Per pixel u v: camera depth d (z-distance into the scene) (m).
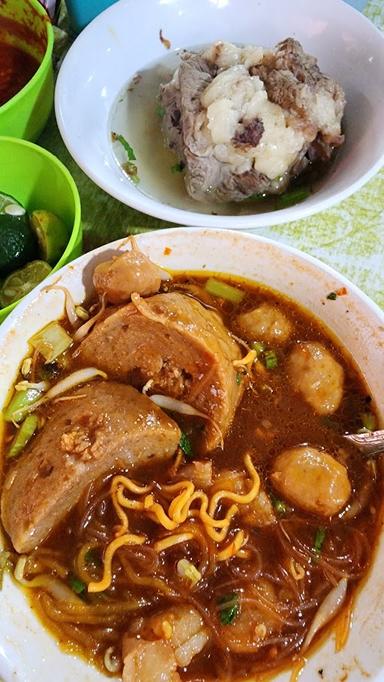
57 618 0.21
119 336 0.23
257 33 0.35
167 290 0.25
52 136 0.33
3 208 0.28
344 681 0.19
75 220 0.27
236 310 0.26
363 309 0.23
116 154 0.32
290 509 0.22
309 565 0.21
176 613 0.20
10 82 0.34
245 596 0.21
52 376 0.24
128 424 0.21
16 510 0.21
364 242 0.30
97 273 0.23
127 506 0.21
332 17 0.33
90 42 0.32
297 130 0.29
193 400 0.23
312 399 0.23
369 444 0.23
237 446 0.23
